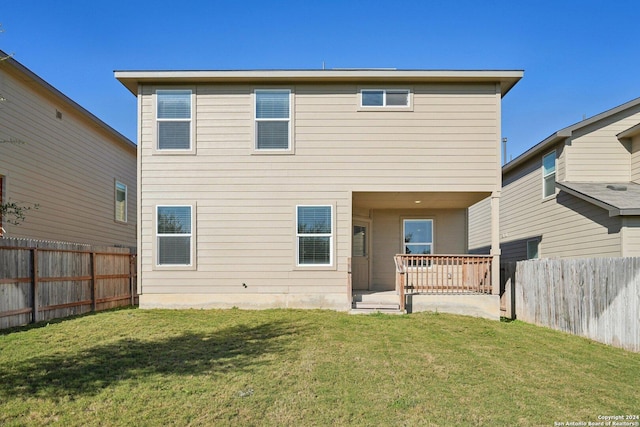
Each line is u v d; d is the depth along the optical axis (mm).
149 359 5340
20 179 10219
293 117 9641
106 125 14039
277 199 9547
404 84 9672
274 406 3941
